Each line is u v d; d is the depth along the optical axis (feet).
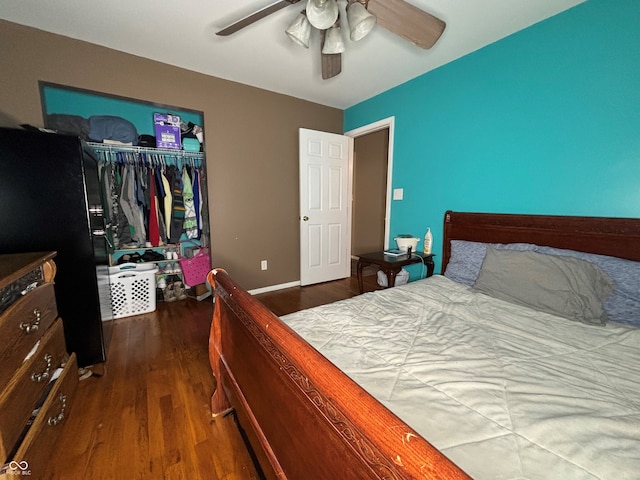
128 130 8.00
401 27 4.76
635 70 4.84
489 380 2.93
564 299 4.66
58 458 3.76
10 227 4.85
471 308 4.99
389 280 7.84
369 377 2.98
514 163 6.57
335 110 11.91
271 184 10.66
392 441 1.33
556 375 3.05
